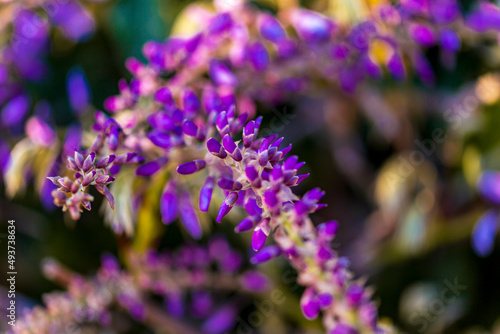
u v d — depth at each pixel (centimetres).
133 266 44
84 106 47
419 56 43
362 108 49
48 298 40
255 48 42
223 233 49
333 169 55
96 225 52
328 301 33
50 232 52
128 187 37
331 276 33
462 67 50
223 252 47
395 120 49
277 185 30
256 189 30
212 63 41
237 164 30
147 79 38
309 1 46
